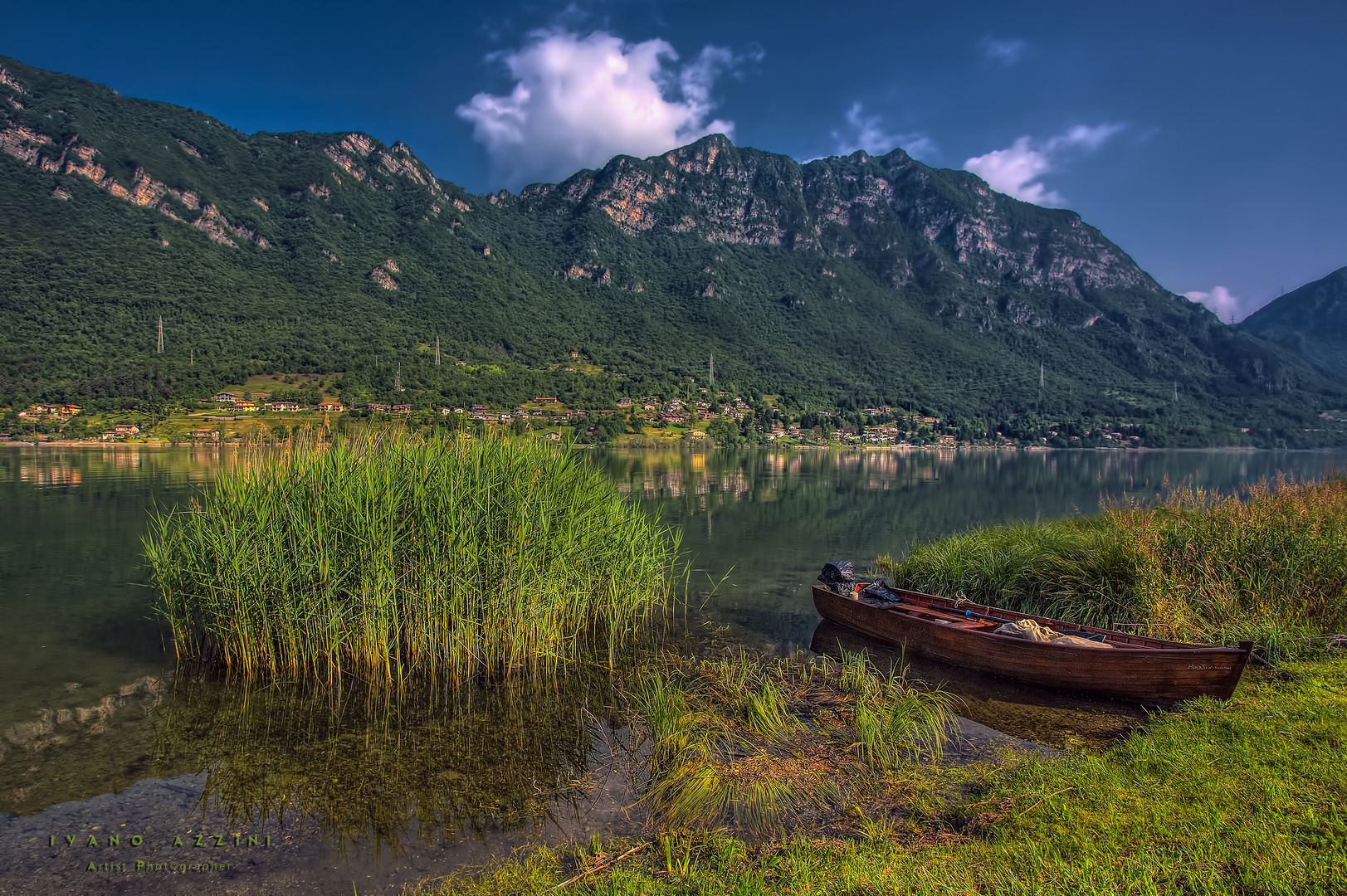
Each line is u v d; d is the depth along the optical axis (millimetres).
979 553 13438
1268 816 4570
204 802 6395
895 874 4391
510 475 10875
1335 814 4492
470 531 10094
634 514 13242
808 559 19453
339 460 10336
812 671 9672
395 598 9688
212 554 10164
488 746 7535
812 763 6648
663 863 5098
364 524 9719
